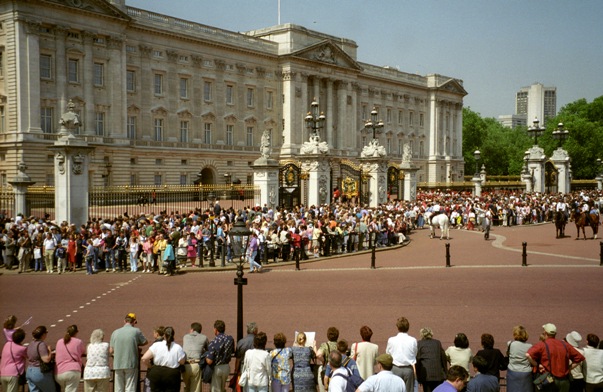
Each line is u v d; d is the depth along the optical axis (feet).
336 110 360.69
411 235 150.71
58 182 112.06
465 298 72.18
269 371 39.73
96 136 229.86
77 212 112.57
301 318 63.46
